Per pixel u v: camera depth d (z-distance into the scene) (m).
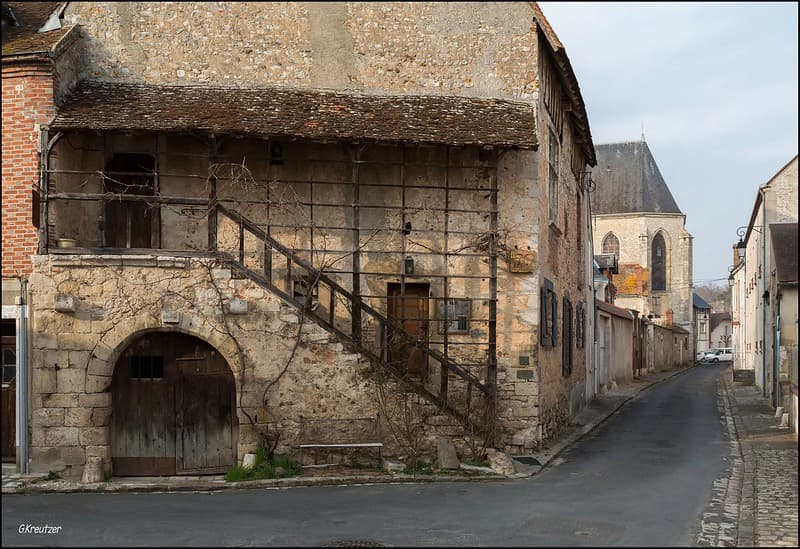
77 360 13.59
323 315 16.44
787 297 22.72
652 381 41.31
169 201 14.25
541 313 17.08
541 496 11.77
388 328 15.85
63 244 14.48
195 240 16.41
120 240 16.41
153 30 16.91
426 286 17.02
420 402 14.23
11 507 11.16
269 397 13.88
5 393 14.20
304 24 17.23
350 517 10.33
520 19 17.34
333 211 16.67
